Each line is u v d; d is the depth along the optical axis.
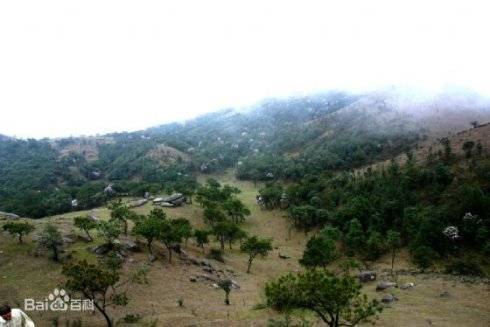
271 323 44.06
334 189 145.38
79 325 47.41
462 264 84.50
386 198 119.31
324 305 34.78
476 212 97.31
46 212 147.62
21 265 65.31
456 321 52.09
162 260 80.12
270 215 147.50
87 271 44.19
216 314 54.72
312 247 87.12
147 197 162.38
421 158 150.25
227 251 109.75
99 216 118.94
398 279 80.00
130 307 56.50
